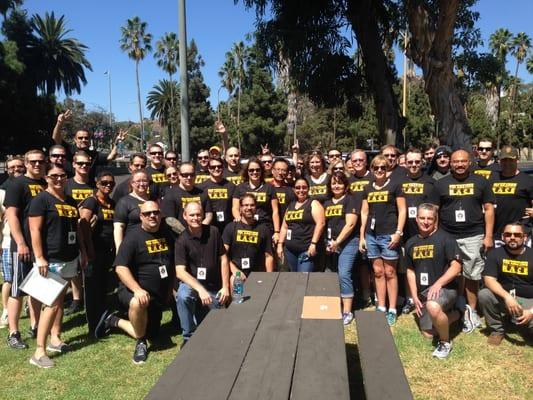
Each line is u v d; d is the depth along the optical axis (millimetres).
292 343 3059
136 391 4047
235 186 6336
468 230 5379
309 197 5844
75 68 53875
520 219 5559
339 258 5750
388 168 5668
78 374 4363
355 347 4895
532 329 4691
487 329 5258
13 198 4910
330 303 3877
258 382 2543
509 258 4766
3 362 4598
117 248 5227
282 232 5941
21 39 48906
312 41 14367
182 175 6105
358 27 13844
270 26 14406
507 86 51312
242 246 5348
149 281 4855
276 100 47531
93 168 6930
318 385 2518
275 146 48500
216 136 58250
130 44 60844
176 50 62438
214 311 3705
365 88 15828
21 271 4941
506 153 5488
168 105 71250
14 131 32219
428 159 7832
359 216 5703
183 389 2473
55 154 4758
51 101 35531
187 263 4867
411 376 4242
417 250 4922
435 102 10953
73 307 6012
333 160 7164
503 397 3875
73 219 4746
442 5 10180
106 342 5102
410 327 5363
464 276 5438
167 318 5820
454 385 4074
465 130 10875
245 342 3076
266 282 4551
